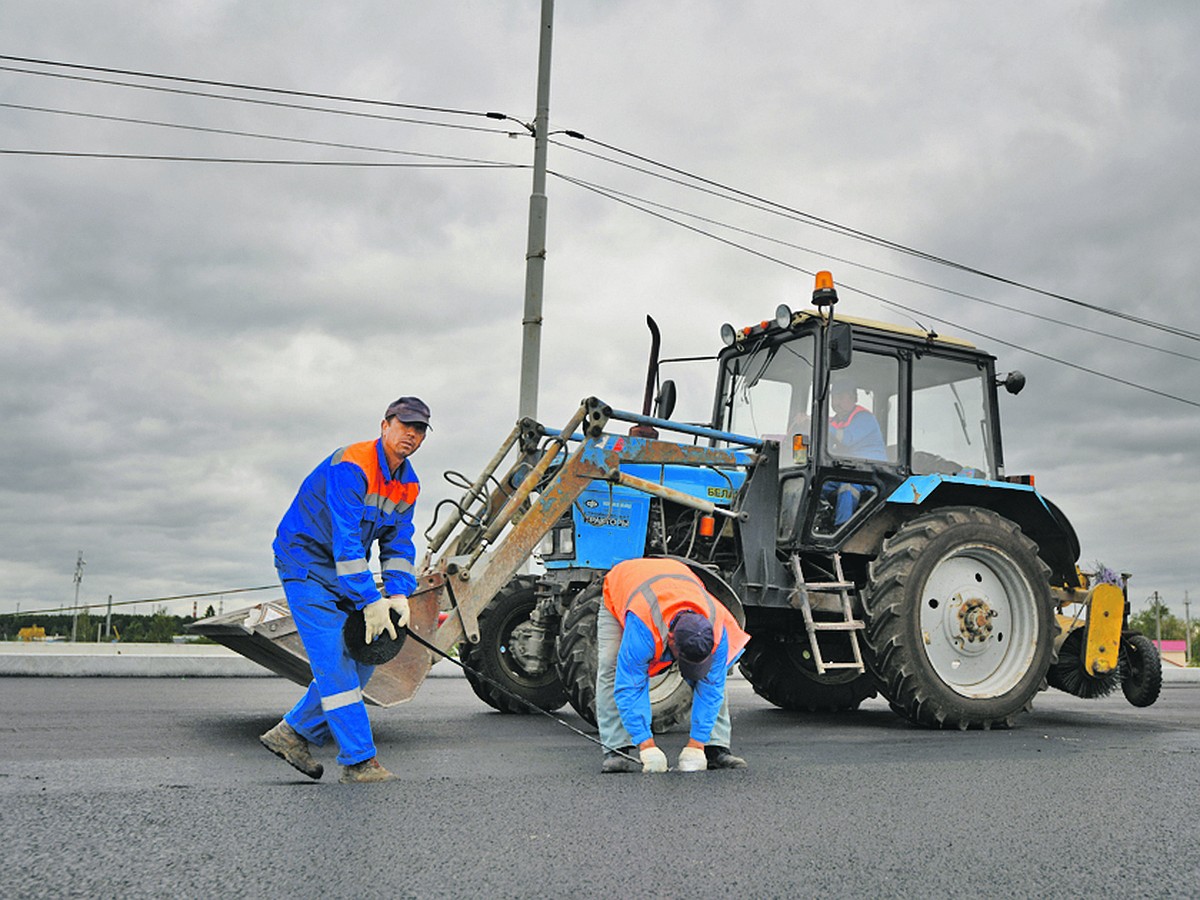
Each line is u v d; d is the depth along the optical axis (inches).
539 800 141.9
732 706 361.1
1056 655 302.4
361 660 165.5
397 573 173.2
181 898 94.1
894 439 295.6
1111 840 125.0
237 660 429.7
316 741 168.7
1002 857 115.7
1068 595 319.9
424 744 229.8
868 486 290.2
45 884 97.5
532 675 306.2
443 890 98.0
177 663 421.7
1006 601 289.3
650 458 262.2
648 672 182.2
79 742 217.5
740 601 252.8
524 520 246.4
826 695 339.3
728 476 283.0
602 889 99.3
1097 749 221.0
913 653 267.9
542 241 450.0
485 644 302.5
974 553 281.7
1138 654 323.6
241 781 164.7
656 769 176.6
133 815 126.0
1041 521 308.2
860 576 302.5
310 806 134.0
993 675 283.9
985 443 310.5
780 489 289.7
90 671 412.5
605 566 271.0
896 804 145.0
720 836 122.0
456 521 278.4
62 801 134.0
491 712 310.8
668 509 282.8
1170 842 124.5
